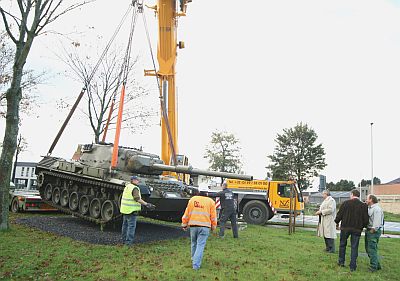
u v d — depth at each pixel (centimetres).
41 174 1698
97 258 867
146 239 1145
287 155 5731
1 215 1152
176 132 1806
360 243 1346
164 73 1784
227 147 5303
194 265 787
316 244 1232
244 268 827
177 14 1828
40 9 1214
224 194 1290
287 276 780
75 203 1495
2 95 2152
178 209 1419
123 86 1352
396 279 827
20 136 3222
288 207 2038
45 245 980
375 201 911
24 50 1198
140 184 1235
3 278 694
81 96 1619
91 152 1518
